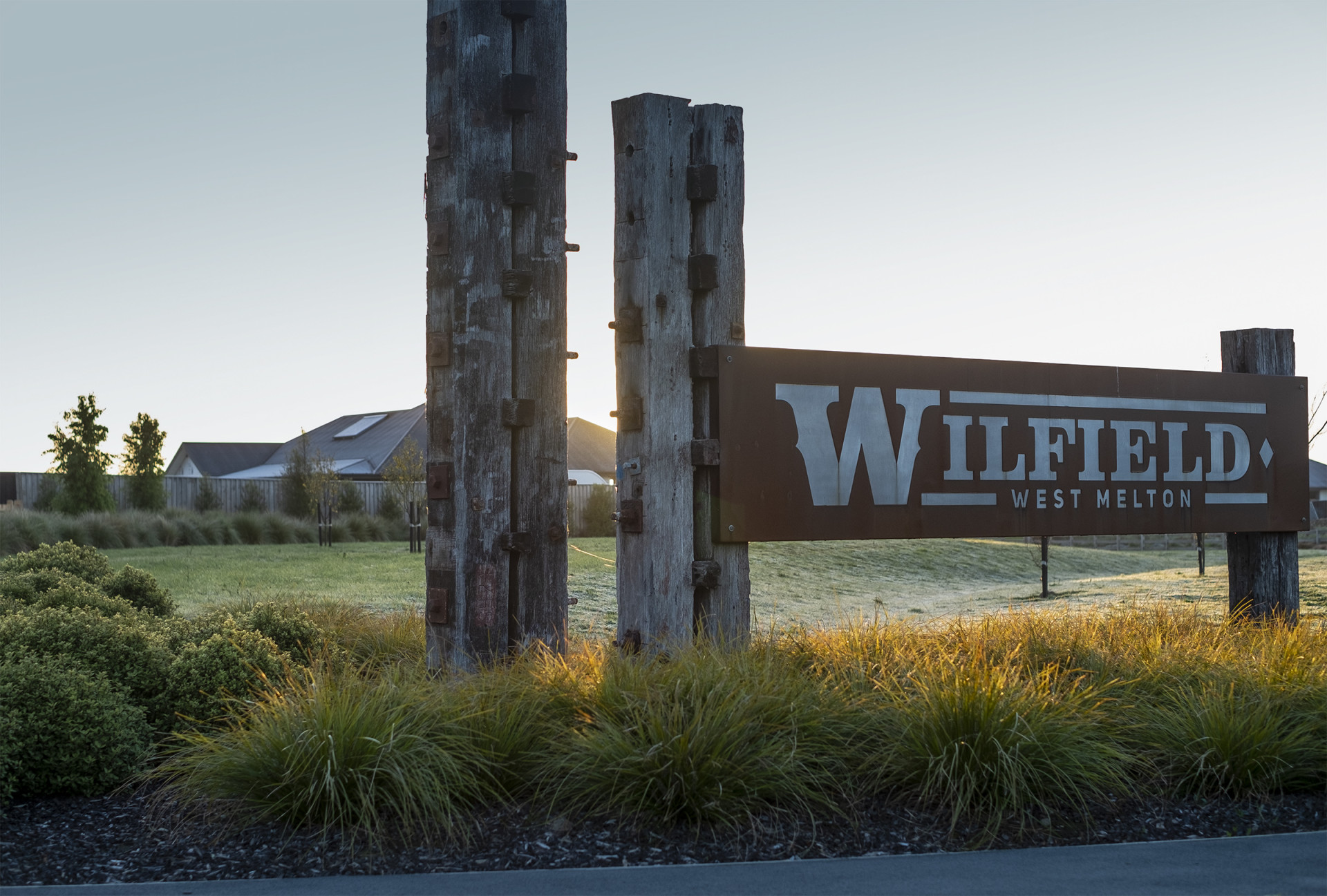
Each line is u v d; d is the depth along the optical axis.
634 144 6.82
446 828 4.69
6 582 7.89
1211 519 8.89
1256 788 5.40
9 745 5.20
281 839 4.64
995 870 4.38
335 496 34.41
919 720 5.34
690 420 6.89
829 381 7.32
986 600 17.36
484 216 6.55
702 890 4.12
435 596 6.64
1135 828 4.94
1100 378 8.48
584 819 4.83
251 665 6.33
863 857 4.53
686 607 6.79
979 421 7.93
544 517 6.73
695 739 4.91
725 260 6.97
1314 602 11.70
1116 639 7.37
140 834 4.79
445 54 6.63
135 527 26.58
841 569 21.98
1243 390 9.08
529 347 6.68
